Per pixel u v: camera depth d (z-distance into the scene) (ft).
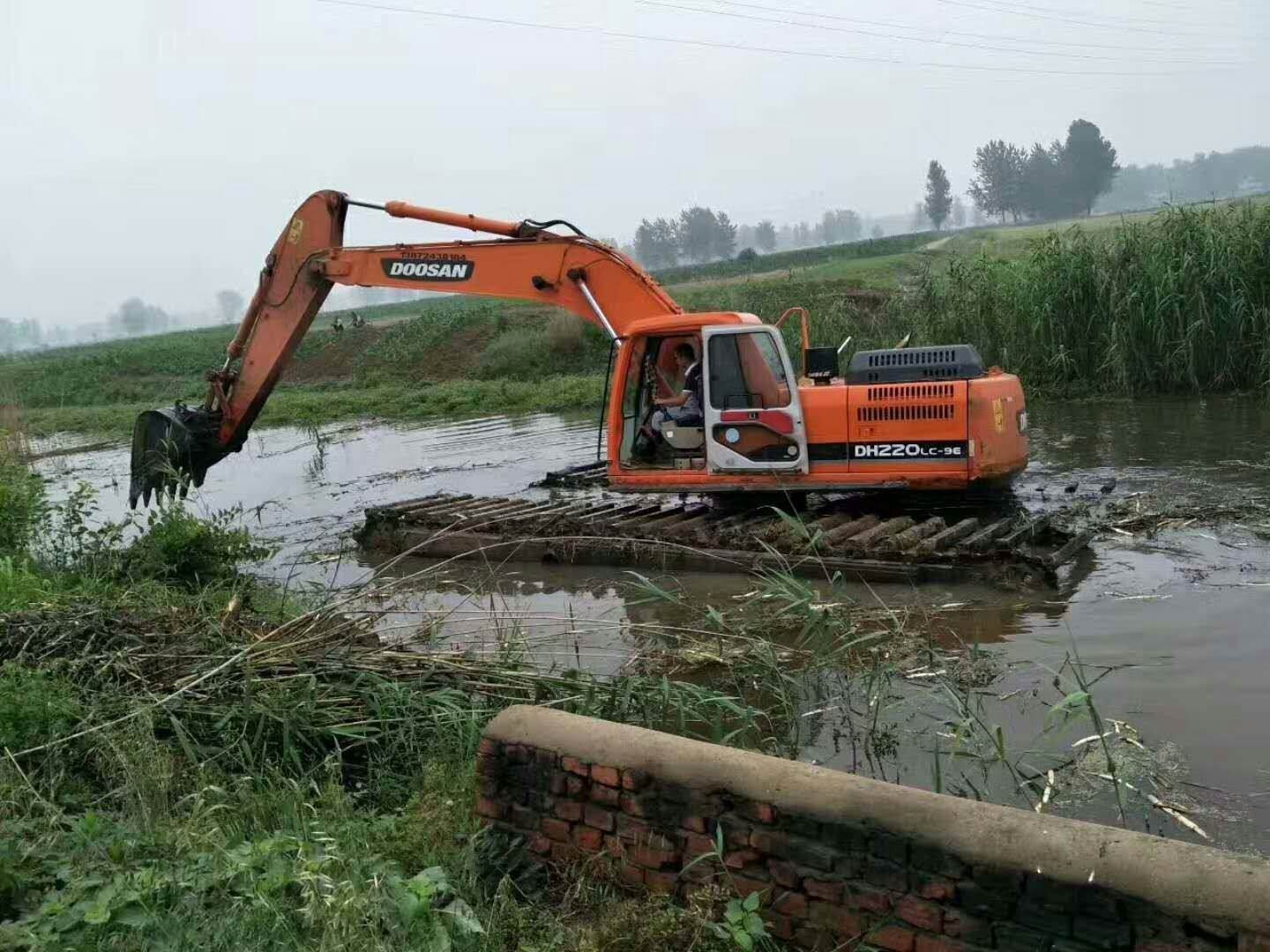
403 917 10.32
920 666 19.35
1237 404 44.21
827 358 31.27
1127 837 8.50
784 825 9.86
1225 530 26.32
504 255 34.24
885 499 31.12
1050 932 8.49
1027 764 15.11
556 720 11.74
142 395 109.91
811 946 9.82
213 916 10.54
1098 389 50.42
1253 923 7.59
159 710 16.53
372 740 15.75
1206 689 17.08
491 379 87.25
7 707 15.58
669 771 10.59
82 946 9.92
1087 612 21.56
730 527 28.60
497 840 11.98
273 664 17.76
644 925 10.12
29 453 58.18
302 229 35.88
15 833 12.36
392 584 24.71
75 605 21.15
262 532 36.81
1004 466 29.12
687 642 21.63
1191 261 47.37
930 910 9.09
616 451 32.01
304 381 101.86
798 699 18.19
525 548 30.19
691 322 30.99
